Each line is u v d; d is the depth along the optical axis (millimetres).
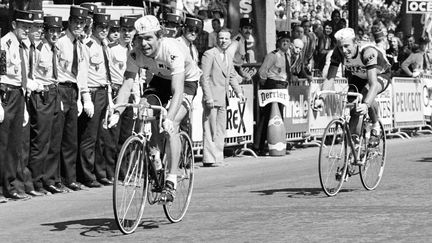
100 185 22297
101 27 21859
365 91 19859
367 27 48000
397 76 37906
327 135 19547
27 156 20453
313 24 38875
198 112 26547
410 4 43125
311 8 44625
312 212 17094
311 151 30812
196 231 15398
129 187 15047
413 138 36281
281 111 29188
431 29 48062
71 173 21594
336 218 16297
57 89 20953
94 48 21844
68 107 21250
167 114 15227
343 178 19391
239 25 29500
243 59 29266
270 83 29016
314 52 36469
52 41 20750
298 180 22406
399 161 26266
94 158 22266
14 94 19844
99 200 19859
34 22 20125
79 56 21281
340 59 19562
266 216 16797
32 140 20688
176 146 15672
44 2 32125
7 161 19891
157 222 16422
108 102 22172
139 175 15227
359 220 16000
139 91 23172
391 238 14242
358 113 19031
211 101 25828
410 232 14719
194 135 26500
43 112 20641
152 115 15484
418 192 19531
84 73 21453
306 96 31531
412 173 23109
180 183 16469
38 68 20625
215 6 36969
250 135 29188
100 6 29938
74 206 18984
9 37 19781
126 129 22984
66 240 14875
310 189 20516
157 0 33844
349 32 19172
